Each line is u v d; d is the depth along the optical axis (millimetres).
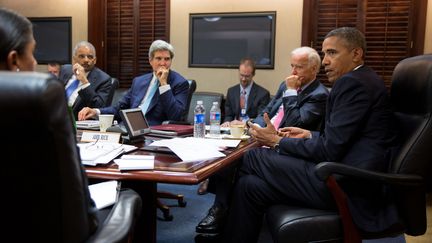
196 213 2750
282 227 1468
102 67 4746
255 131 1817
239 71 4055
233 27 4254
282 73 4121
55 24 4785
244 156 1802
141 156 1404
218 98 3887
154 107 2641
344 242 1452
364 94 1570
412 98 1595
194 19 4371
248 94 3877
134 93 2766
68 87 3043
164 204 2781
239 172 1854
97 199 1119
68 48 4762
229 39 4281
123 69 4707
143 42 4594
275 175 1639
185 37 4438
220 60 4336
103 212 1064
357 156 1555
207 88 4422
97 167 1275
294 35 4043
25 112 602
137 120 1795
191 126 2148
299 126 2387
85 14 4664
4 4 4922
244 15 4195
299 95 2531
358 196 1510
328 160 1574
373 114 1577
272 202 1665
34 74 624
